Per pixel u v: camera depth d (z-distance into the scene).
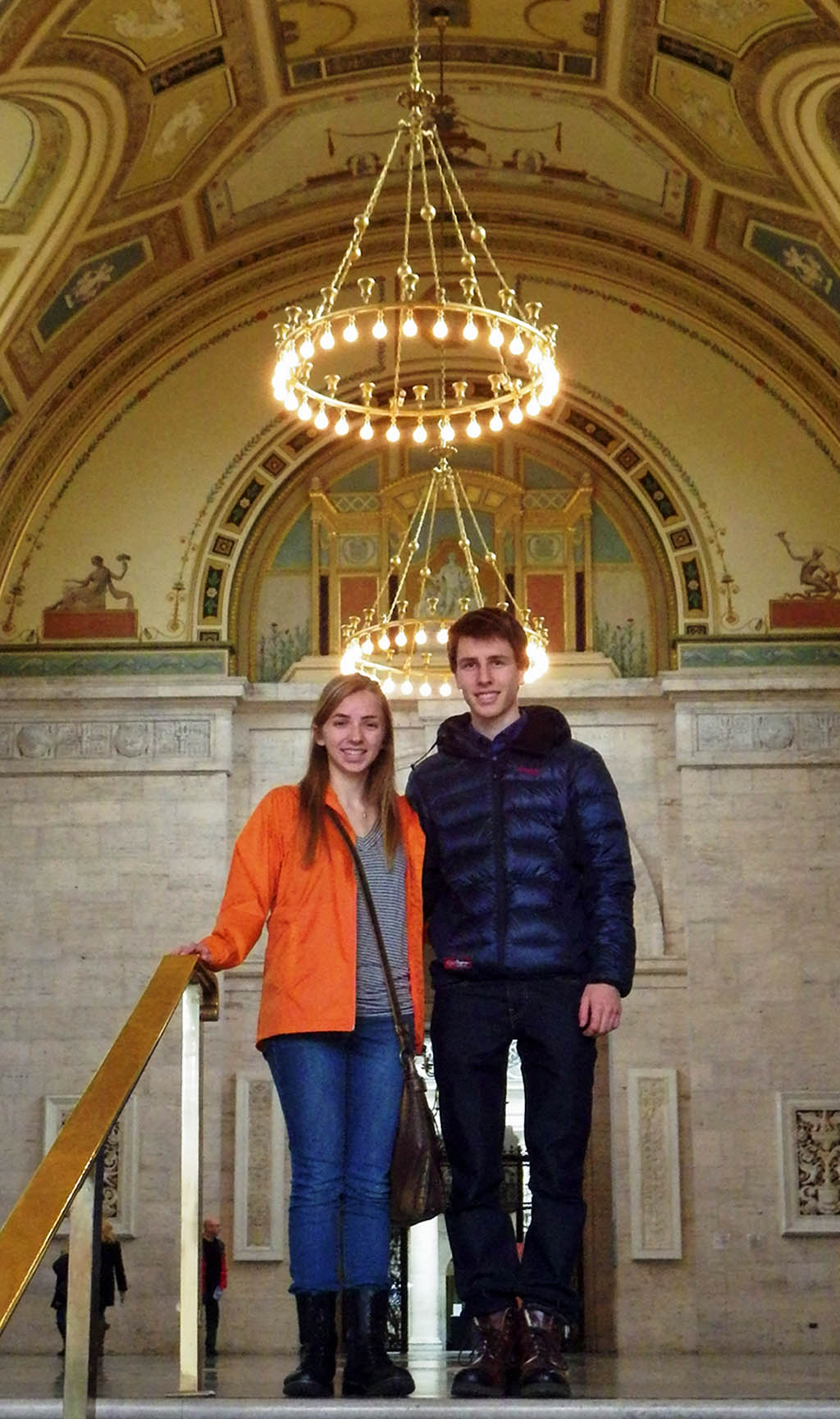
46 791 25.52
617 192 24.55
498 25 21.55
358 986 7.12
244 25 20.30
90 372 25.41
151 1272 23.47
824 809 25.20
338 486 26.86
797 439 25.94
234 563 26.12
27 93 19.14
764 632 25.59
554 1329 7.15
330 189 24.75
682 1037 24.83
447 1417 5.80
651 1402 5.84
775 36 19.44
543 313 26.31
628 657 26.19
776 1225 24.11
